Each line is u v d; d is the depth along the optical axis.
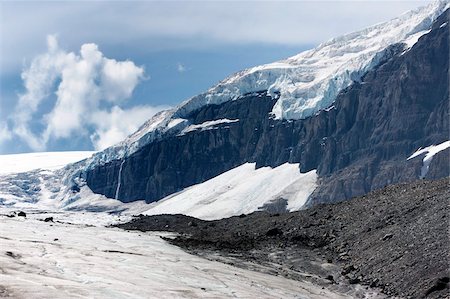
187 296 43.47
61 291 37.66
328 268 65.00
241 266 63.19
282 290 52.62
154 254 61.84
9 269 44.09
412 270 56.31
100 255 56.47
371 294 55.75
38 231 71.50
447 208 64.69
